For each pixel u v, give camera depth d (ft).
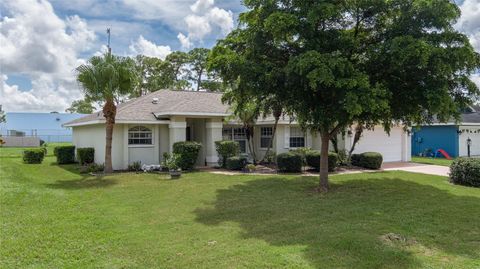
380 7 33.40
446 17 31.12
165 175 52.42
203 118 64.64
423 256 19.06
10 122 203.82
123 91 53.47
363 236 22.13
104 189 41.04
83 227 25.23
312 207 31.01
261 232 23.79
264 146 70.44
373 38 35.68
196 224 26.05
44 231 24.18
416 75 31.94
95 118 63.87
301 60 29.30
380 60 32.01
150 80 135.13
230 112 61.52
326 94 33.47
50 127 209.87
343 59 29.84
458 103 33.32
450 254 19.35
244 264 18.08
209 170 58.39
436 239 21.80
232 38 38.88
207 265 18.08
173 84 134.72
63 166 67.31
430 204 31.63
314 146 73.31
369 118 35.40
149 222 26.71
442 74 31.22
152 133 61.93
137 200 34.78
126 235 23.32
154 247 20.92
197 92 76.07
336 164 58.23
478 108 102.12
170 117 60.70
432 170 58.85
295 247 20.44
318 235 22.63
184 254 19.70
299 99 34.45
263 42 35.22
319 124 34.60
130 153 59.98
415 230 23.62
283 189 39.88
